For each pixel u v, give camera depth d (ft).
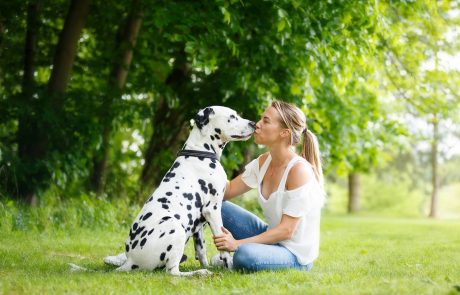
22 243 24.13
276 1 28.12
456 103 42.01
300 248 16.92
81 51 42.65
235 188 18.74
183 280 14.99
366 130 43.83
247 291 13.61
